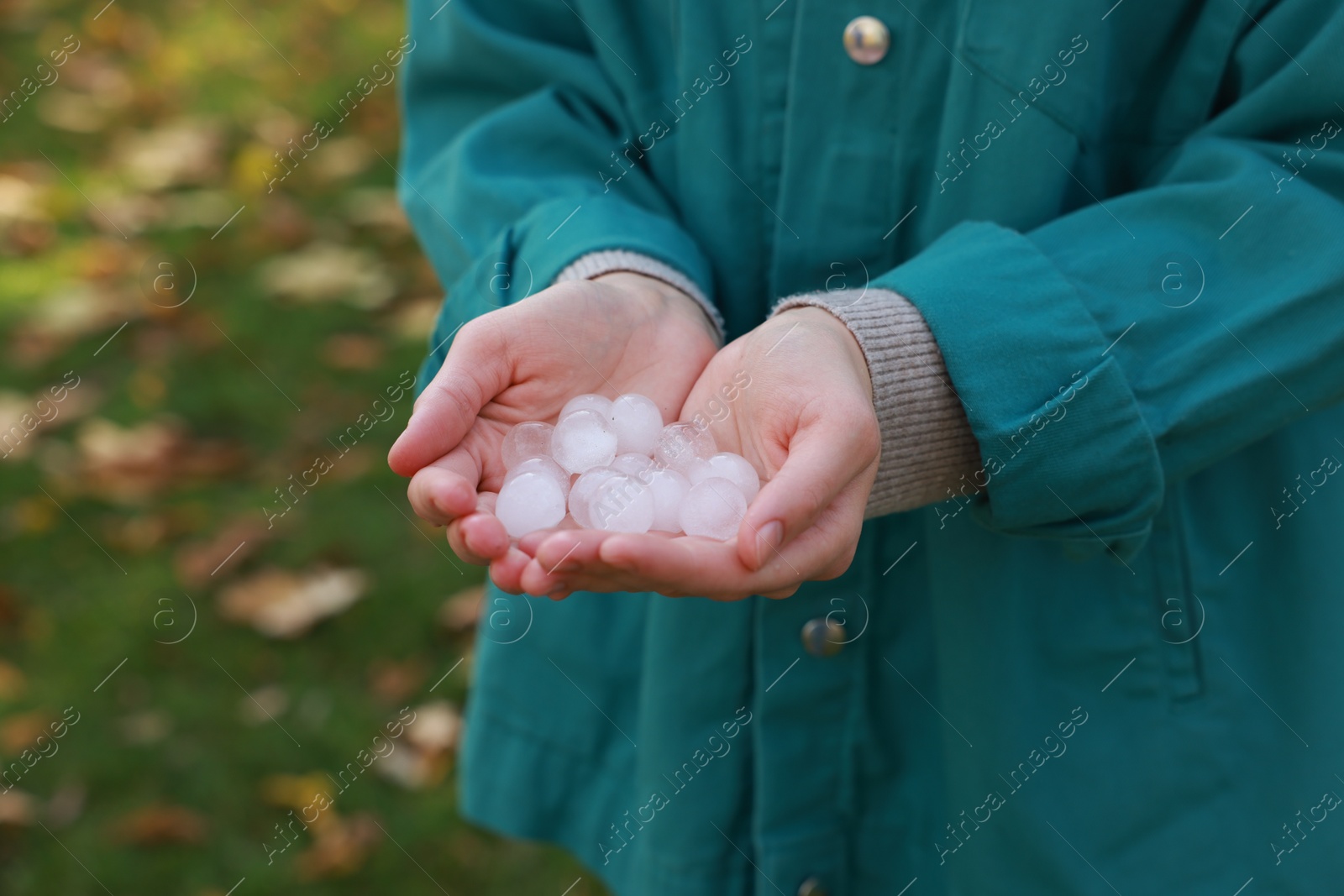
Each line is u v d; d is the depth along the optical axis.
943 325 0.78
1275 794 0.83
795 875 0.87
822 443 0.75
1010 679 0.84
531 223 0.85
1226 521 0.83
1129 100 0.84
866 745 0.87
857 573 0.85
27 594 1.27
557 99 0.89
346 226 1.82
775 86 0.84
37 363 1.55
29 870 1.09
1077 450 0.77
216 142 1.98
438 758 1.16
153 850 1.11
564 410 0.83
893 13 0.82
